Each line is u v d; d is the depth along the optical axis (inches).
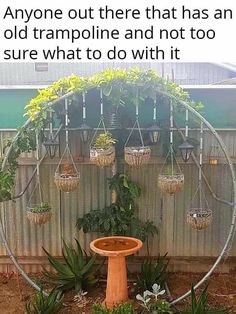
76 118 154.9
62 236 170.6
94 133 151.3
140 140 153.2
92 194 167.8
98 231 163.2
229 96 160.2
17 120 161.5
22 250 171.2
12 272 171.9
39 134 149.6
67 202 168.4
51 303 136.3
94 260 156.7
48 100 142.3
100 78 137.3
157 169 165.6
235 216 142.6
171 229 169.8
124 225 159.9
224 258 169.5
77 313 142.1
